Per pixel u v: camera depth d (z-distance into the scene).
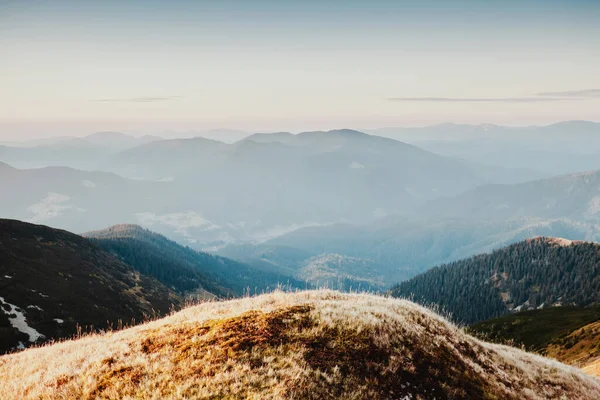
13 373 15.41
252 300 20.75
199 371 12.70
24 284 108.31
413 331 16.84
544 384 20.34
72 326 94.81
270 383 12.01
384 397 12.57
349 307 17.62
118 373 13.06
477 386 15.58
